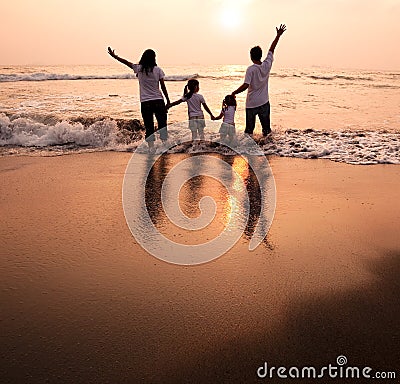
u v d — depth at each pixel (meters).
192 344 1.92
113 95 14.91
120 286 2.43
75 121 8.62
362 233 3.25
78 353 1.84
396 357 1.83
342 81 25.16
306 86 20.91
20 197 4.17
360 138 7.52
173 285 2.45
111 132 7.65
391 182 4.79
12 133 7.71
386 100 14.19
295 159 6.05
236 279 2.53
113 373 1.73
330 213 3.71
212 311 2.19
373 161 5.89
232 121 7.28
